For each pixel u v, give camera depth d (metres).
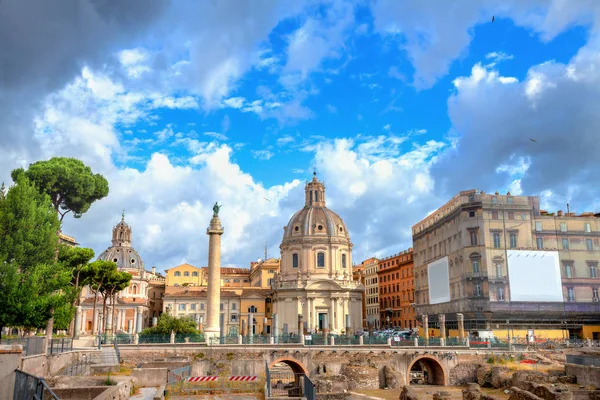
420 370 90.38
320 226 135.50
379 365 69.19
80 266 80.06
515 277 96.69
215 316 77.69
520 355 74.25
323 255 133.38
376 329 140.25
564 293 97.62
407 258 142.38
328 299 129.25
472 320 96.81
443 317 81.44
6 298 45.38
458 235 101.56
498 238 98.19
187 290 149.12
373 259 174.25
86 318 135.25
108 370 48.47
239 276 177.62
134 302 143.38
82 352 55.53
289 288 129.25
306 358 69.19
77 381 37.31
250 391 41.06
